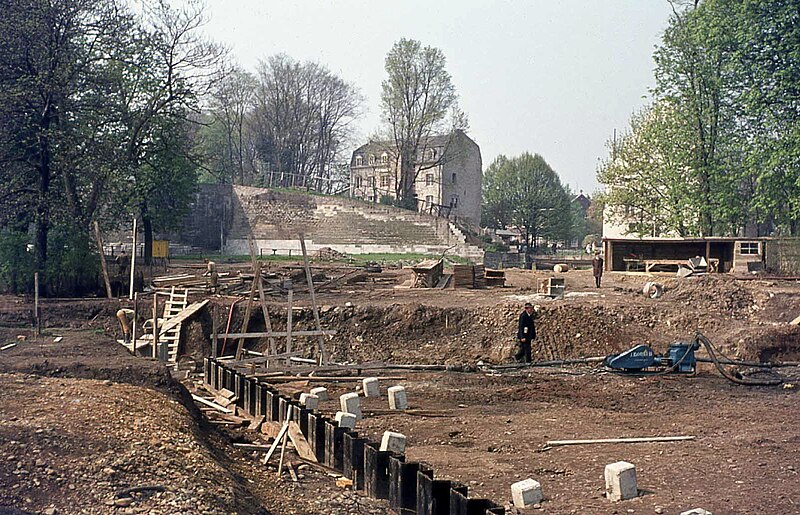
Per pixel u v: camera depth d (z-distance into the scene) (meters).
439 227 66.06
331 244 67.69
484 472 11.36
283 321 24.20
